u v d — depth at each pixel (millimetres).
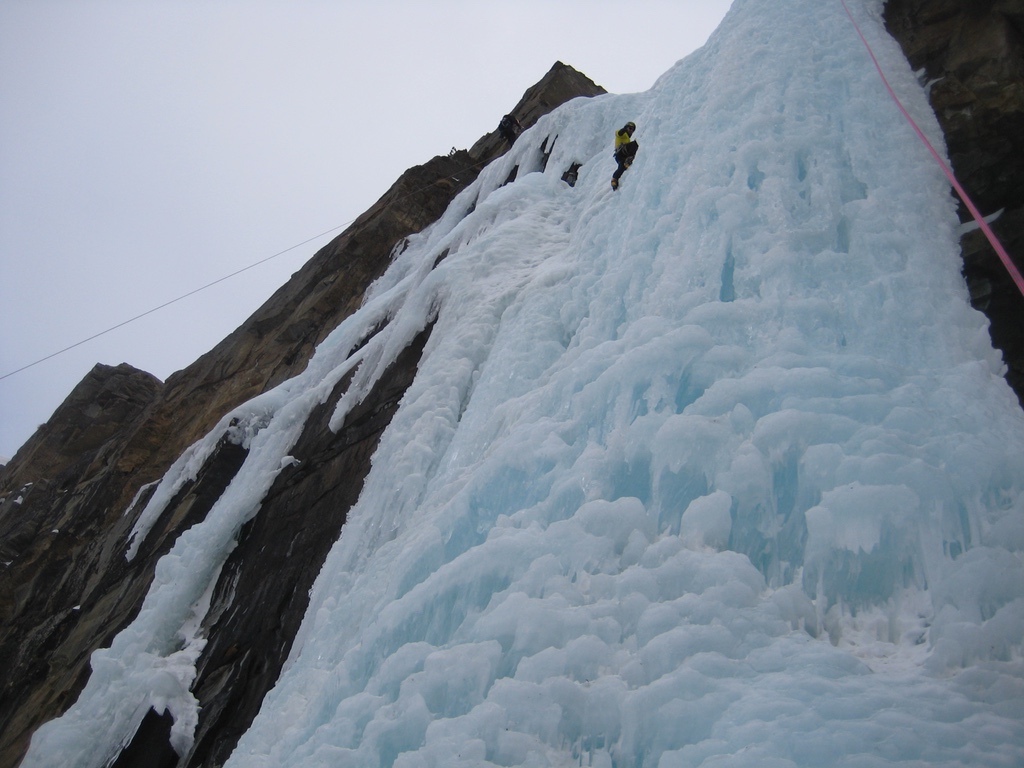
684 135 7637
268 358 17875
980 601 3365
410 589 5520
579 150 12672
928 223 5812
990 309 6055
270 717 6449
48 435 24391
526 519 4930
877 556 3693
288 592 8914
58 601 16000
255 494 11086
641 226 7184
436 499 6801
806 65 7191
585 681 3748
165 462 17984
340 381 11578
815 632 3631
